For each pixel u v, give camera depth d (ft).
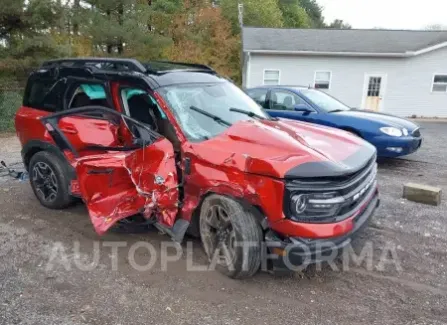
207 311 9.41
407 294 10.12
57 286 10.43
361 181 10.68
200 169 10.73
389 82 59.67
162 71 13.29
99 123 12.96
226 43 84.38
